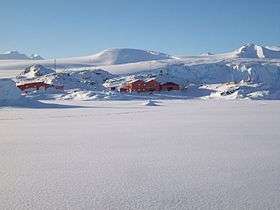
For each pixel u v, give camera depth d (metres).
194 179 11.69
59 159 15.05
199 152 16.47
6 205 9.28
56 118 36.19
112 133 23.77
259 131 24.47
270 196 9.84
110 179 11.74
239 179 11.62
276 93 105.75
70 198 9.82
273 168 13.11
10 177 12.06
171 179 11.71
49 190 10.55
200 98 107.81
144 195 10.06
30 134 23.47
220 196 9.91
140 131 24.81
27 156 15.77
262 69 197.62
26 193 10.28
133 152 16.59
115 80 137.75
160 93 114.12
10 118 36.38
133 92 111.81
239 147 17.80
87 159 15.02
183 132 24.12
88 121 32.66
